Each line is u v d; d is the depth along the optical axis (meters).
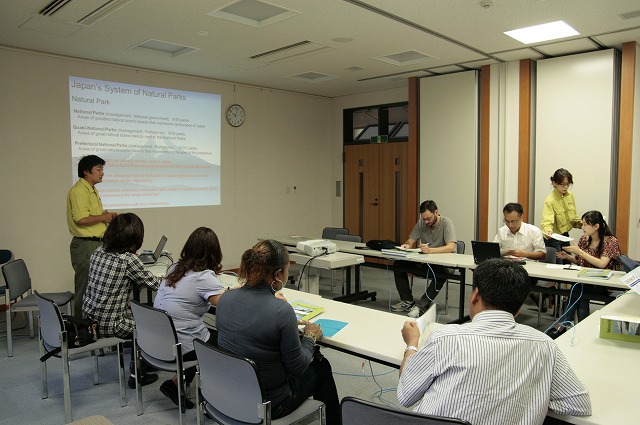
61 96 5.34
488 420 1.30
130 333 2.85
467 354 1.34
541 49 5.21
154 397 3.02
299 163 8.00
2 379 3.29
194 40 4.79
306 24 4.31
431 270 4.54
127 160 5.88
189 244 2.63
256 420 1.75
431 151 6.56
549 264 3.94
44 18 4.07
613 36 4.72
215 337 2.77
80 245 4.04
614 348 1.98
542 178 5.62
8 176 5.02
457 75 6.23
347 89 7.62
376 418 1.29
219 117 6.83
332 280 6.07
